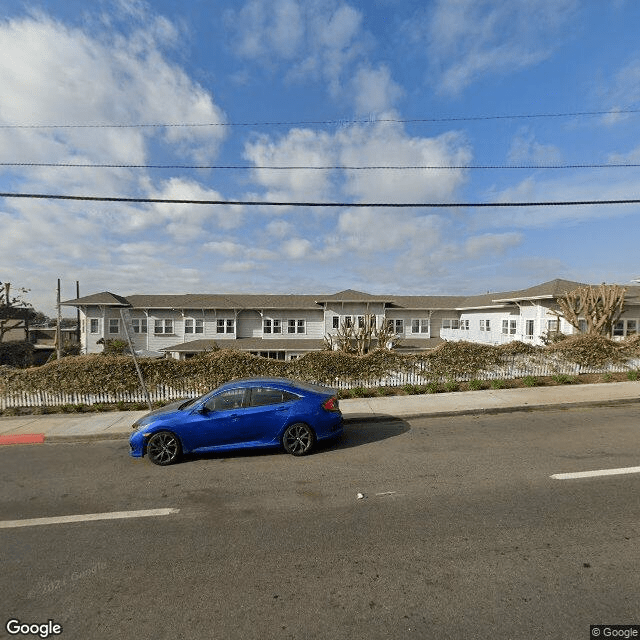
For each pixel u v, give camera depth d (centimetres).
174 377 1259
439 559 364
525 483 532
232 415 700
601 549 370
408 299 3244
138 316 2839
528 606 297
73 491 579
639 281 2300
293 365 1285
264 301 2991
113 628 293
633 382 1238
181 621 297
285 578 346
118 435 905
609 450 654
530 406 985
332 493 530
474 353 1330
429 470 598
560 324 2084
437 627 279
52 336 5434
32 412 1177
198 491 561
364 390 1241
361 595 318
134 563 380
